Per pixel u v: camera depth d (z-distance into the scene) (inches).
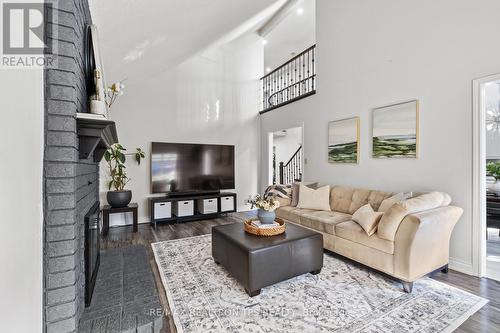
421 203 93.1
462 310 76.4
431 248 92.6
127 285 72.7
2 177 28.3
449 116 108.8
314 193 154.3
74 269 47.8
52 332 45.9
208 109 218.8
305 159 193.9
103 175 175.2
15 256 31.0
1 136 28.3
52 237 45.9
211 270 105.2
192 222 190.4
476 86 100.2
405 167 126.0
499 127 179.9
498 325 69.5
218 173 215.9
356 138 151.6
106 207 163.9
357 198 137.3
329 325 69.8
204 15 112.7
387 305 79.4
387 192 127.0
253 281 83.8
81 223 59.8
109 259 93.2
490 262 112.5
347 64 158.1
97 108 62.2
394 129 130.5
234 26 168.9
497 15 94.7
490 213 135.2
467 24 103.1
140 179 188.7
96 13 78.5
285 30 239.6
